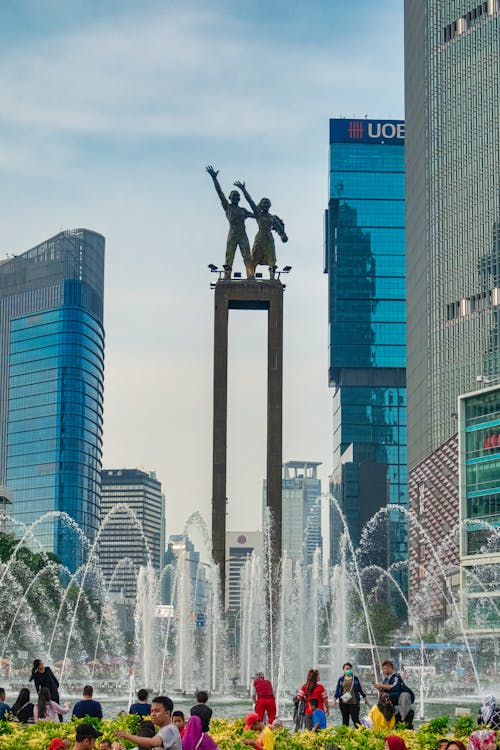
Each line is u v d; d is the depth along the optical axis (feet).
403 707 173.17
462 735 154.81
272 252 450.71
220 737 141.49
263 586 422.41
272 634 399.03
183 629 444.96
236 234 450.30
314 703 173.68
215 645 410.72
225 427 442.91
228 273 450.30
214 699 348.59
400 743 127.24
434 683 596.70
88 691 158.92
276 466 435.12
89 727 96.99
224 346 448.24
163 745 101.71
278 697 360.89
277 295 448.24
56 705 167.84
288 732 155.53
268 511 430.61
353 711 180.86
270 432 437.99
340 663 499.51
